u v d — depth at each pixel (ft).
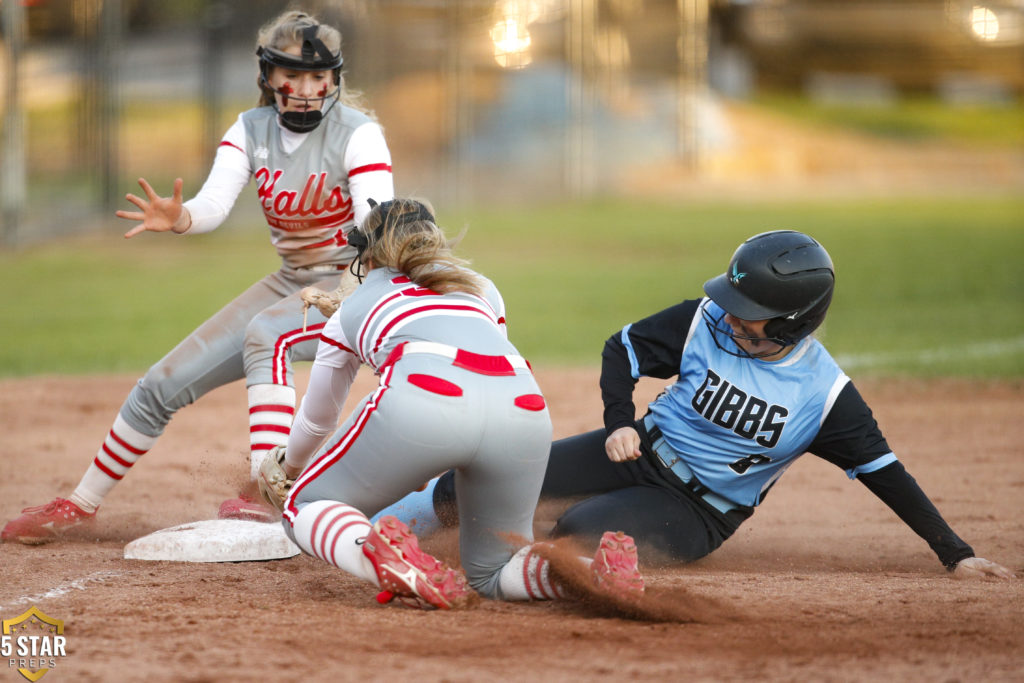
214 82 303.48
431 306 42.47
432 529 52.31
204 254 246.47
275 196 56.85
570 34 386.32
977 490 73.15
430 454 40.11
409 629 39.09
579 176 362.94
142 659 35.19
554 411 100.73
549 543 43.45
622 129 423.23
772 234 47.21
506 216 317.22
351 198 57.26
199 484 76.18
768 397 47.57
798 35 510.58
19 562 52.65
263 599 44.57
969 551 50.03
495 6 425.69
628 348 50.24
